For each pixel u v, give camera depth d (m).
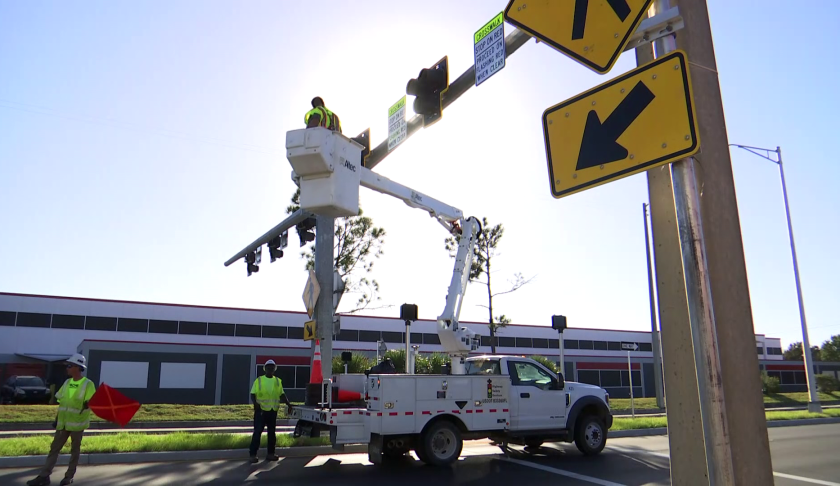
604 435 13.08
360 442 11.20
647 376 54.03
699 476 2.96
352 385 13.33
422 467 11.26
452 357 13.23
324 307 15.44
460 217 14.05
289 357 40.06
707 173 3.06
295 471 10.71
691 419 3.03
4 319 42.56
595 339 58.56
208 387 37.69
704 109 3.16
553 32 3.43
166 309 45.91
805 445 14.55
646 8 3.06
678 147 2.73
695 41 3.27
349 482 9.76
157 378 36.56
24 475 9.84
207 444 12.44
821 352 87.88
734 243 3.01
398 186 12.66
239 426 20.61
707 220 3.00
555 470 11.04
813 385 25.47
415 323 51.06
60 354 43.41
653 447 14.41
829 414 23.56
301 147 8.64
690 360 3.07
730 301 2.92
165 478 9.88
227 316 47.06
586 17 3.30
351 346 48.31
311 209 8.91
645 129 2.87
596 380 50.94
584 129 3.12
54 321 43.69
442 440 11.43
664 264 3.24
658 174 3.33
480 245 26.94
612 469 11.17
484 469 11.10
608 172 2.99
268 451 11.91
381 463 11.66
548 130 3.30
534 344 54.97
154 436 13.44
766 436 2.82
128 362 36.03
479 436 11.89
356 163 9.26
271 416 11.97
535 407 12.44
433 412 11.32
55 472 10.23
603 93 3.07
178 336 45.66
